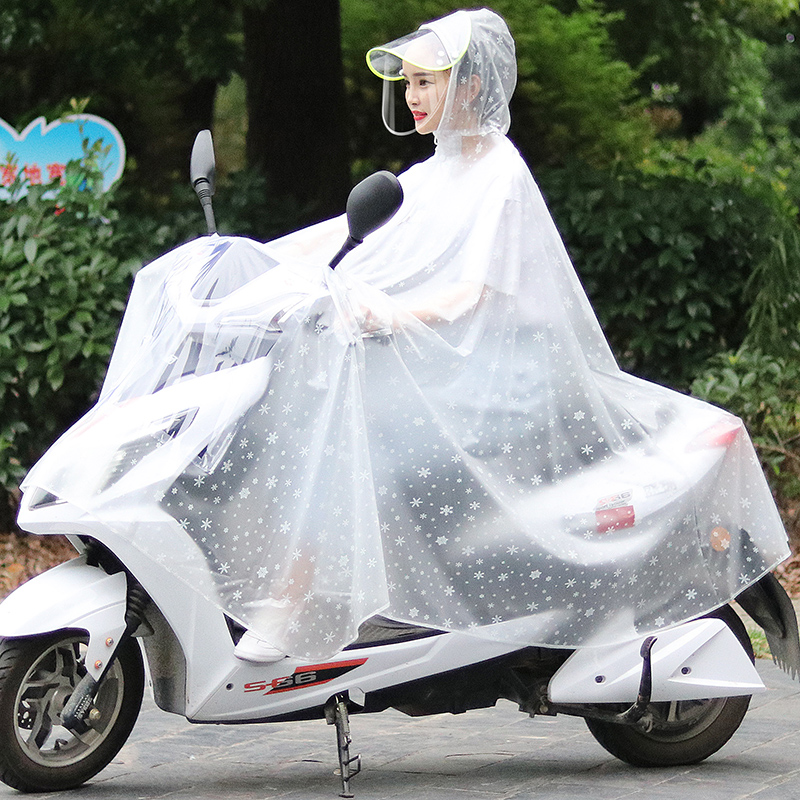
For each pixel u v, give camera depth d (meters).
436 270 15.93
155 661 15.71
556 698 16.20
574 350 16.20
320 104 39.72
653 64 58.91
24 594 15.16
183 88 57.22
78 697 14.95
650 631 16.44
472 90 16.09
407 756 17.80
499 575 15.56
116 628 15.05
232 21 42.22
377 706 16.00
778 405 32.84
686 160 51.28
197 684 15.07
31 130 33.91
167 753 17.77
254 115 40.00
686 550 16.59
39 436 32.62
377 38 53.03
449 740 18.64
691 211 34.12
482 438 15.62
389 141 54.12
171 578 14.77
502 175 16.03
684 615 16.59
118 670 15.78
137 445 14.68
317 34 39.56
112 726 15.87
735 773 16.81
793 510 34.22
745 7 55.56
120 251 32.19
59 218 31.86
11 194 32.06
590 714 16.48
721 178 42.28
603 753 17.92
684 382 34.94
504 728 19.33
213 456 14.53
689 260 34.22
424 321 15.55
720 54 58.19
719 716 17.17
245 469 14.60
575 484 16.16
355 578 14.68
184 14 40.88
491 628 15.54
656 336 34.62
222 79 44.06
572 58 53.53
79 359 31.92
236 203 34.78
